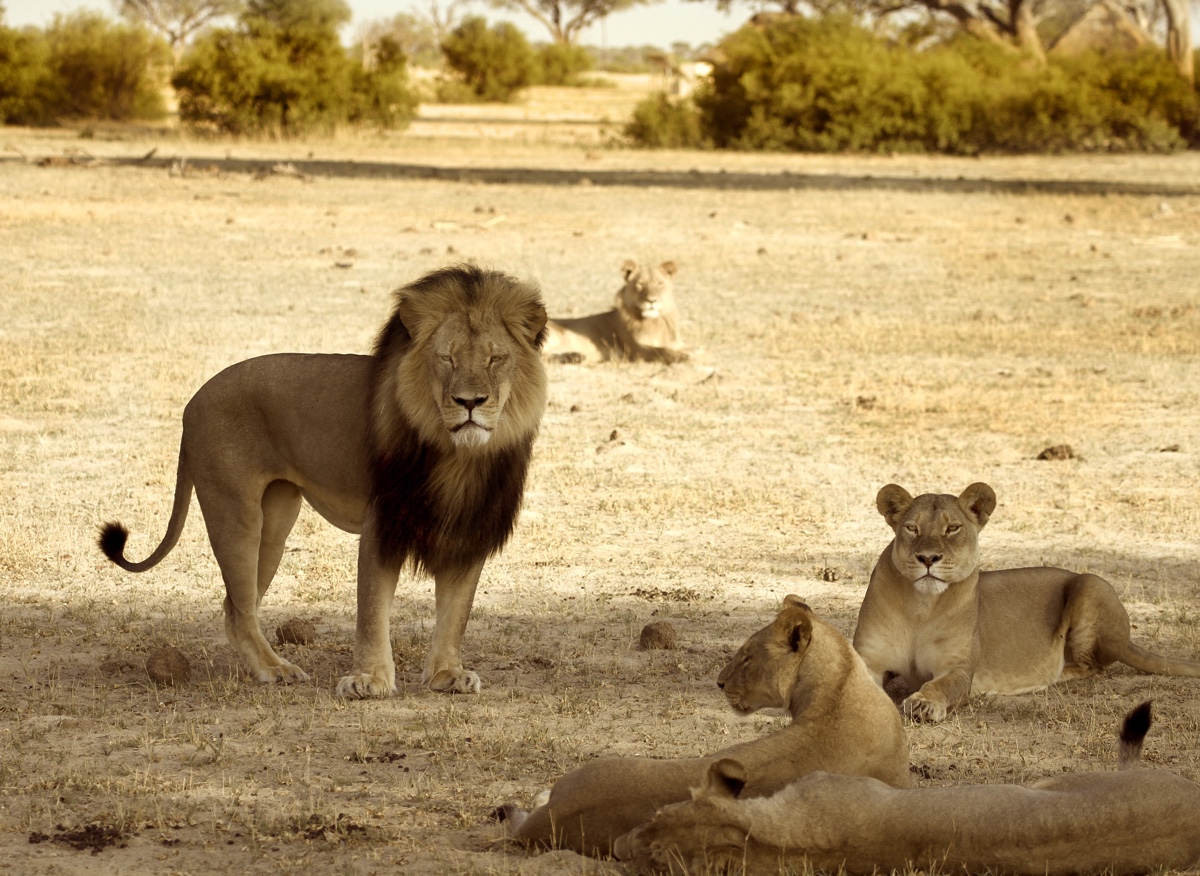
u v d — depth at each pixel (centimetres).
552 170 5762
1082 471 1580
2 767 721
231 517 912
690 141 7469
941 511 878
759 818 532
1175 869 552
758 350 2288
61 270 2817
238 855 612
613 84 15388
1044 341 2352
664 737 804
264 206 4078
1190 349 2280
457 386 816
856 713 625
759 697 658
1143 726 630
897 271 3191
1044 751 795
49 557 1210
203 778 714
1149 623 1082
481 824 656
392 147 6800
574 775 604
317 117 7212
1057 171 6088
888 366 2161
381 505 862
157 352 2077
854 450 1662
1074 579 961
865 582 1200
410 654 983
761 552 1288
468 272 853
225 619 934
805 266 3247
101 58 8119
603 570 1226
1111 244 3669
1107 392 1969
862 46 7356
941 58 7381
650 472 1559
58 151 5775
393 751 767
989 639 925
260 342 2166
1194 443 1702
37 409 1730
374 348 891
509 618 1086
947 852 533
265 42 7206
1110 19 9119
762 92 7306
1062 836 535
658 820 535
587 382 2048
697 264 3247
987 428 1772
